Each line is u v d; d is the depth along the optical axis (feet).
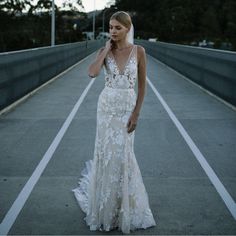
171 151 24.93
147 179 20.34
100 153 15.15
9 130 29.71
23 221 15.97
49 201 17.75
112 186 14.94
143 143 26.53
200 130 29.99
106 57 15.08
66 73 70.28
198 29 333.01
